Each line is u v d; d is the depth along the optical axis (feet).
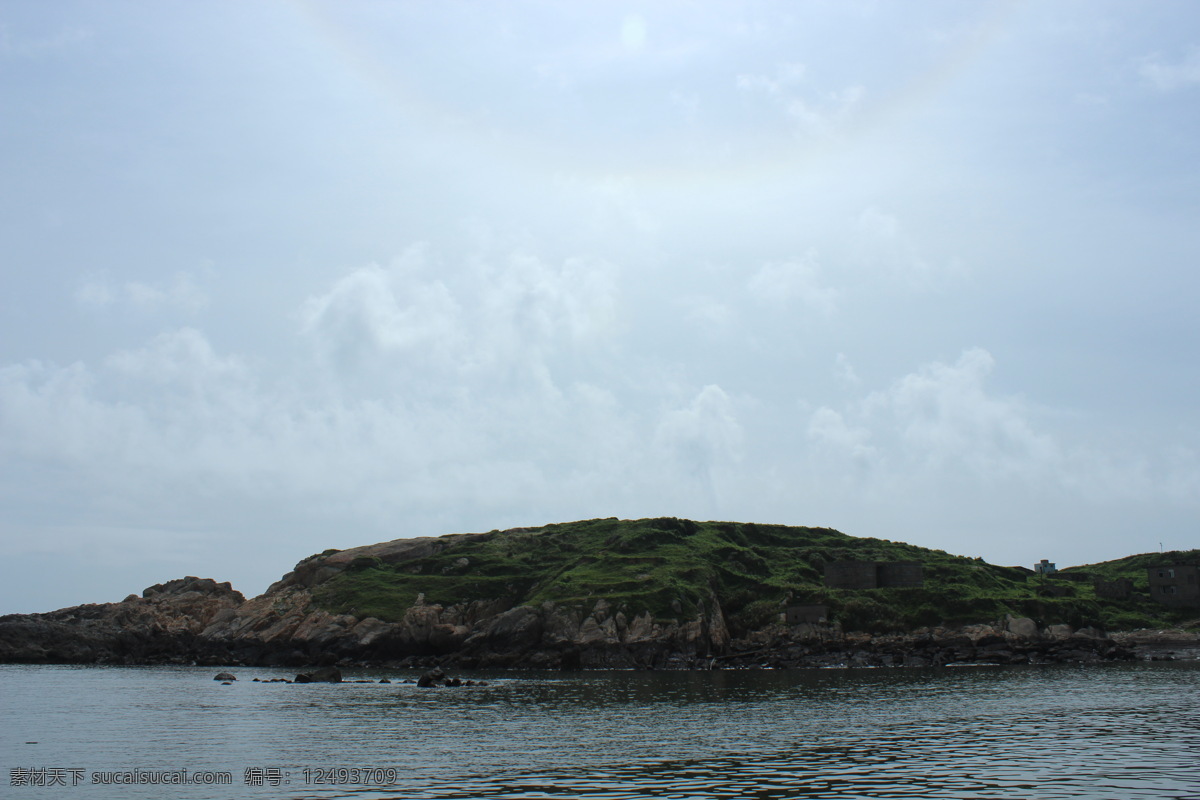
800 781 176.04
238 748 224.74
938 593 611.47
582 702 336.29
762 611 620.90
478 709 314.96
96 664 644.27
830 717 278.67
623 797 163.73
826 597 615.57
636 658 549.95
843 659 539.70
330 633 614.34
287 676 509.35
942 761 195.21
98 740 240.73
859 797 160.86
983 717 271.08
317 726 269.44
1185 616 643.86
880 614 597.52
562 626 574.56
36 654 648.38
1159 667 489.26
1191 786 165.99
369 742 234.17
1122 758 195.62
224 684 442.09
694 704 324.39
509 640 574.15
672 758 204.44
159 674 528.22
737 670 521.24
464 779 181.37
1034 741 221.25
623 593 595.47
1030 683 388.37
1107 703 304.71
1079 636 562.66
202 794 169.99
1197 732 233.55
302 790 172.76
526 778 181.98
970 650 542.57
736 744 224.74
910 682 404.77
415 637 609.83
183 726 270.46
